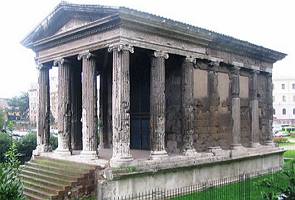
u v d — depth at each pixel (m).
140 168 20.78
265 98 34.12
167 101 26.41
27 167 24.61
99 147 30.38
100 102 30.81
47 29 26.27
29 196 20.36
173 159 22.97
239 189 23.52
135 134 28.97
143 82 28.41
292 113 125.31
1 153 31.78
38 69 27.39
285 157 40.81
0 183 11.99
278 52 33.81
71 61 25.75
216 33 25.92
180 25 23.16
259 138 32.75
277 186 10.40
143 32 21.80
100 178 20.06
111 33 21.19
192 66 25.08
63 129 24.75
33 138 35.72
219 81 28.33
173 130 25.97
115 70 20.88
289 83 126.12
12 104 95.31
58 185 20.52
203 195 22.30
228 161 27.06
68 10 23.70
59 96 24.91
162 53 22.83
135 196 19.73
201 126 26.39
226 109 28.97
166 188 22.25
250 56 31.19
